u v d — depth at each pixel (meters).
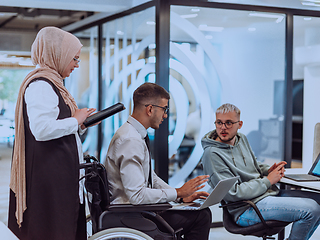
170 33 3.30
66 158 1.66
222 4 3.40
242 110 3.54
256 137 3.59
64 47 1.74
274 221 2.12
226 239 3.02
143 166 1.87
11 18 5.50
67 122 1.62
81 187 1.78
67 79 5.10
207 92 3.45
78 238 1.74
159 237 1.78
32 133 1.62
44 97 1.61
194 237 1.98
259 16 3.52
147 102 1.87
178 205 1.94
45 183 1.63
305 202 2.11
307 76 5.93
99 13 4.29
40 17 5.25
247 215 2.19
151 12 3.36
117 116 4.02
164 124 3.29
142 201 1.74
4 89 13.51
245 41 3.52
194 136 3.44
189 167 3.44
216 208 3.45
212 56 3.44
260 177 2.45
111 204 1.77
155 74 3.31
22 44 6.11
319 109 5.77
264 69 3.59
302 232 2.09
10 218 1.74
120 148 1.79
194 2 3.33
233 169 2.28
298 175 2.48
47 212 1.64
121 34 3.90
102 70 4.31
